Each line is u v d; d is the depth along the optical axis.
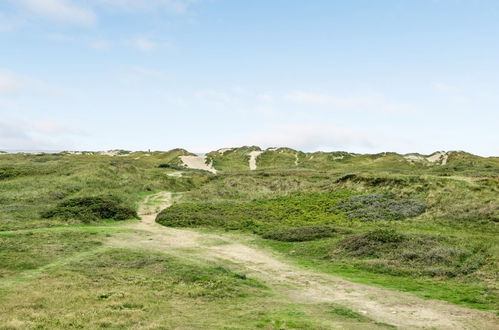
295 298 17.22
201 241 30.44
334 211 40.97
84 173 57.28
